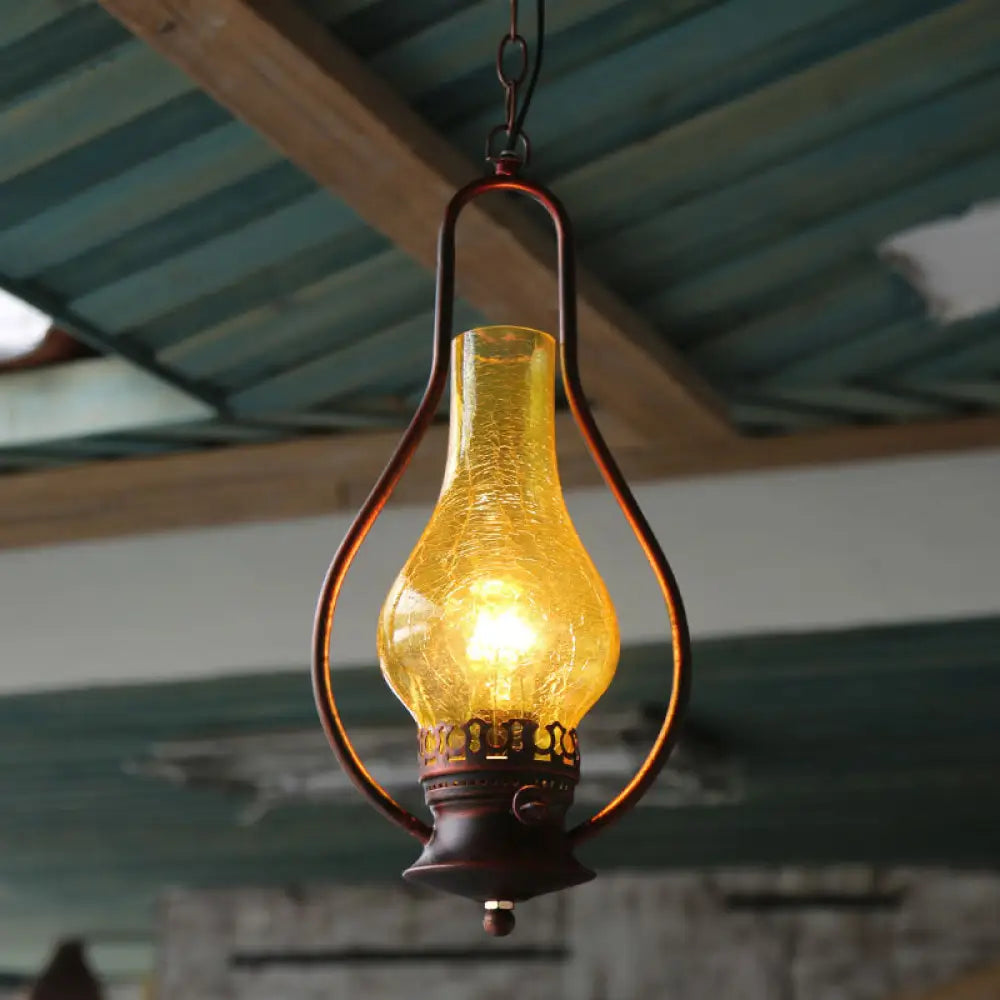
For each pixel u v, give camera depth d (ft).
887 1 7.86
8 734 16.53
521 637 3.64
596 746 15.11
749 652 13.53
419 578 3.74
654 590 12.89
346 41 7.73
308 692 14.78
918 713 15.28
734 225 9.53
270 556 13.99
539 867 3.59
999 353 11.00
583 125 8.55
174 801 18.86
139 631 14.30
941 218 9.53
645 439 12.31
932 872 19.36
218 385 11.63
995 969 18.86
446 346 3.87
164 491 13.48
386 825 19.33
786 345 10.95
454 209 3.99
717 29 7.97
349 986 20.62
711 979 19.60
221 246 9.68
